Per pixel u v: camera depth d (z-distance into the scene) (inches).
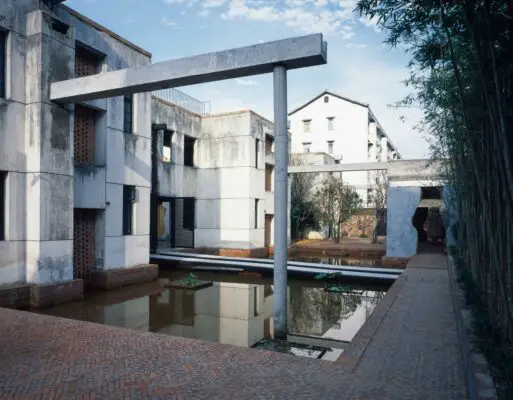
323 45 277.4
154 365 185.8
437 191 734.5
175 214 836.6
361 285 491.5
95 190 438.9
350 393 157.1
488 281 235.9
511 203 136.6
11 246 353.7
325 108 1418.6
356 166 706.8
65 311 357.1
